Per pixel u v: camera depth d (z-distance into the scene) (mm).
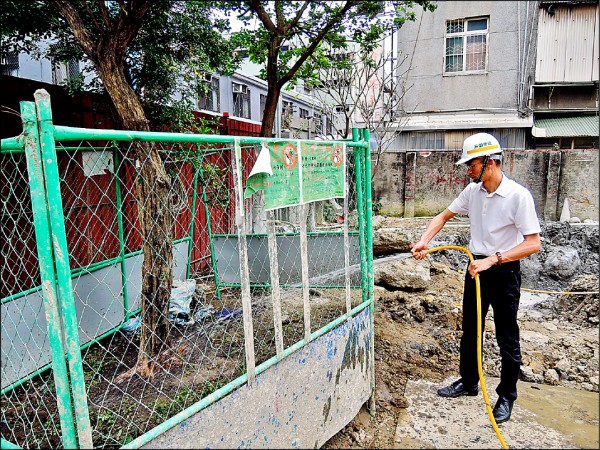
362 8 4816
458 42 13609
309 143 2686
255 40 5719
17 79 4234
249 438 2217
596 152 11086
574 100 13281
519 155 11672
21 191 3740
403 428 3098
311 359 2645
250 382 2203
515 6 12953
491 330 4586
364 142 3215
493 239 3137
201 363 3604
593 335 4691
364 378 3227
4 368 3162
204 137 2039
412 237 6695
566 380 3822
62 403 1741
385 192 12883
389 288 5668
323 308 4836
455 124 13508
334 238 5227
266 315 4715
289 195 2506
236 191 2184
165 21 4691
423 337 4473
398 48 14000
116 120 4926
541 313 5617
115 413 2838
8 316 3188
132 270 4656
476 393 3500
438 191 12484
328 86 9289
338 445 2963
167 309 3531
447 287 5809
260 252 5520
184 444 1896
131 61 5066
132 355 3951
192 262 5688
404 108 14094
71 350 1707
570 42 12672
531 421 3158
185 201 4008
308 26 5051
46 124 1597
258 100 15836
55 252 1656
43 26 4328
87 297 3932
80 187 4316
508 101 13414
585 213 11305
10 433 2822
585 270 8023
